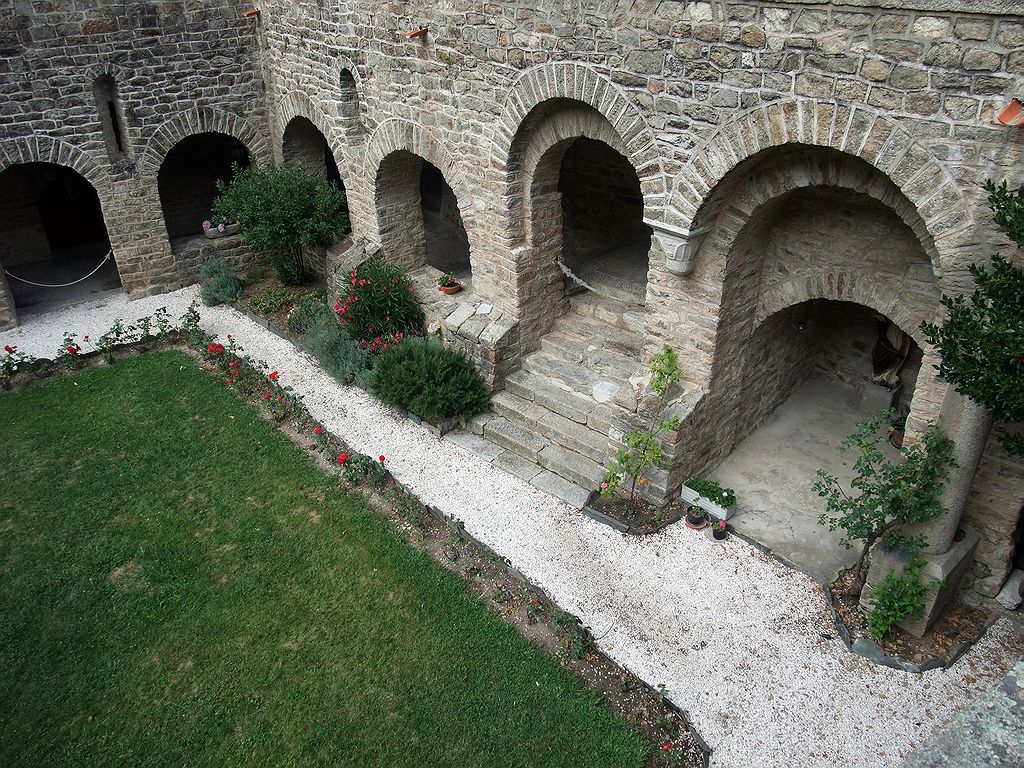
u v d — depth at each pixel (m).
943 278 6.19
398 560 8.58
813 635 7.47
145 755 6.70
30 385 12.08
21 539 9.05
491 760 6.52
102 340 12.76
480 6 8.88
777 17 6.33
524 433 10.27
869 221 7.57
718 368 8.72
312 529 9.07
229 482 9.89
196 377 12.21
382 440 10.52
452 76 9.77
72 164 13.16
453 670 7.31
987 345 5.20
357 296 11.82
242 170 14.51
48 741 6.83
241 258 15.48
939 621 7.55
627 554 8.47
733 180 7.42
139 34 12.95
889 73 5.89
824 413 10.70
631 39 7.47
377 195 12.28
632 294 11.27
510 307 10.56
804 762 6.40
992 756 3.74
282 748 6.71
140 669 7.46
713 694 6.96
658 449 8.65
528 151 9.58
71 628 7.90
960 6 5.38
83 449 10.57
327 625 7.84
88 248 17.39
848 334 10.70
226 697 7.17
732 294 8.28
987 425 6.39
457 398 10.47
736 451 10.06
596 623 7.68
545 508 9.19
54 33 12.27
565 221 13.99
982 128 5.58
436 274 13.14
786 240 8.29
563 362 10.66
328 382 11.84
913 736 6.55
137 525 9.23
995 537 7.40
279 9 12.84
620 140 8.45
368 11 10.65
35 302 14.80
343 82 11.88
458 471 9.88
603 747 6.57
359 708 7.01
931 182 5.95
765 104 6.68
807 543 8.56
